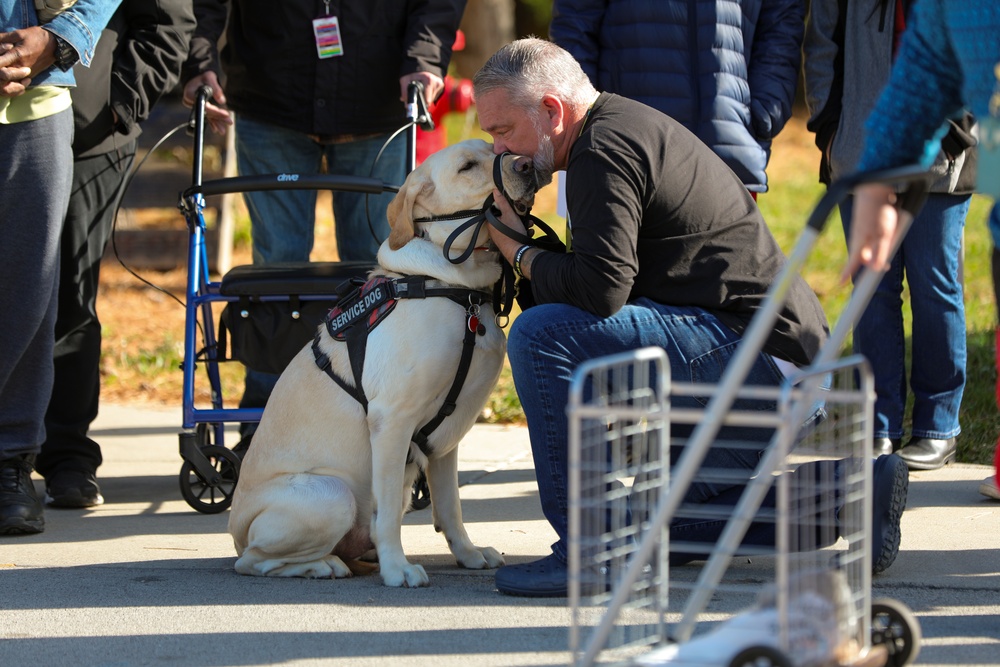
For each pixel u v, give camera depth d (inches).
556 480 205.8
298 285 268.7
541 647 174.1
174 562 236.8
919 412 299.1
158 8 288.5
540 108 207.8
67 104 260.5
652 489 190.1
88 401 295.9
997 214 152.1
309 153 334.0
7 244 253.6
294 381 229.1
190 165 610.5
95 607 203.2
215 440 301.7
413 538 259.1
